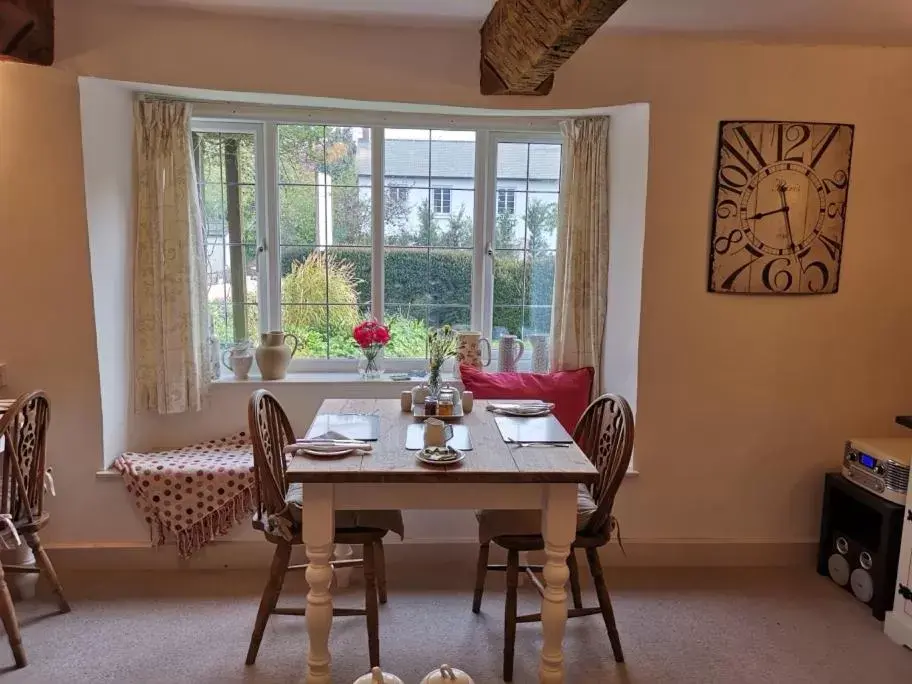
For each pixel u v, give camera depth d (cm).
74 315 249
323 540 183
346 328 319
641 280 266
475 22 243
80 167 241
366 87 251
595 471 179
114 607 239
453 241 317
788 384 276
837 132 260
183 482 259
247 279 309
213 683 200
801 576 274
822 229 265
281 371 299
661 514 280
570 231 297
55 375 252
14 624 203
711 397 274
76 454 258
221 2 229
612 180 292
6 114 236
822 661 217
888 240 270
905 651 223
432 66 252
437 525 279
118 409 269
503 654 217
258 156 301
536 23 182
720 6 223
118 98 259
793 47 256
